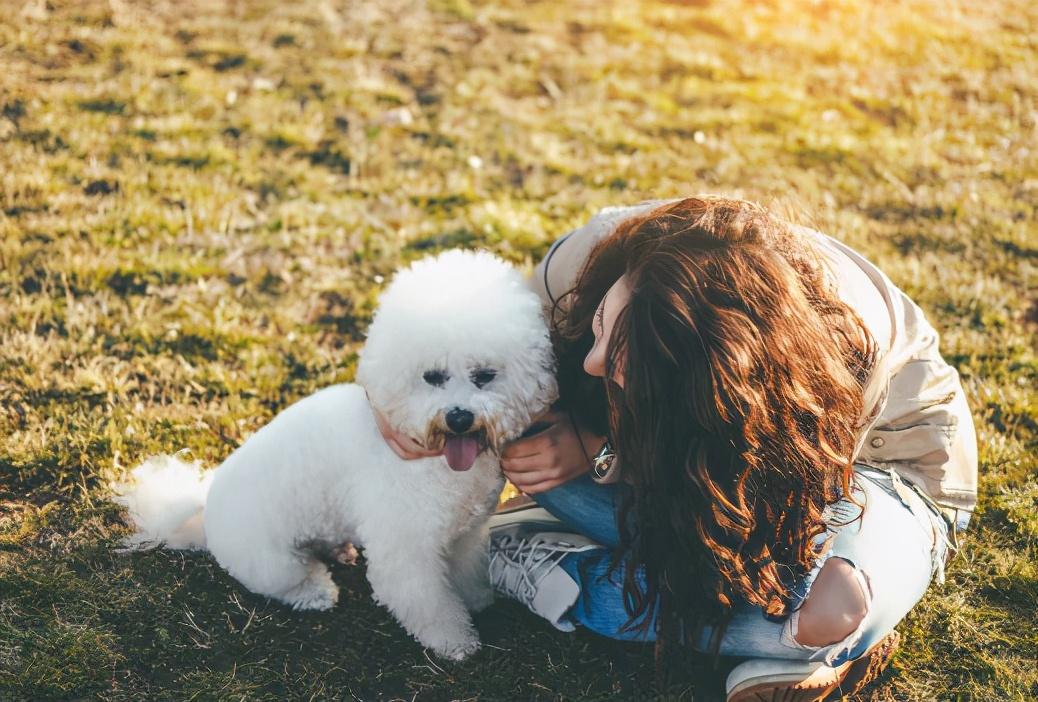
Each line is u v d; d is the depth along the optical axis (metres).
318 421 2.38
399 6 6.98
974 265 4.33
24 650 2.29
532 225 4.38
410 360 2.15
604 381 2.12
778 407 1.94
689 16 7.39
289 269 3.99
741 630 2.18
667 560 2.14
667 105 5.84
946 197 4.93
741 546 2.06
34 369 3.26
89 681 2.24
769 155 5.33
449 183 4.70
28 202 4.18
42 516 2.72
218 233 4.16
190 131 4.97
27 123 4.84
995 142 5.68
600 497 2.38
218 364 3.39
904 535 2.18
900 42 7.17
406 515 2.32
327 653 2.43
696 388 1.89
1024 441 3.22
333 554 2.75
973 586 2.65
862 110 6.12
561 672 2.40
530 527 2.57
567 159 5.09
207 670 2.33
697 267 1.90
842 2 7.88
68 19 6.08
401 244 4.20
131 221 4.13
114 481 2.85
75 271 3.77
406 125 5.28
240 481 2.41
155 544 2.63
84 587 2.49
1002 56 6.96
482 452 2.23
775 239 2.03
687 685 2.37
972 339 3.76
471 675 2.39
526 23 6.93
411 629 2.45
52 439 2.97
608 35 6.88
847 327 2.07
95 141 4.76
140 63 5.61
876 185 5.08
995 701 2.31
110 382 3.24
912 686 2.36
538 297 2.31
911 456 2.33
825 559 2.08
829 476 2.06
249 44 6.08
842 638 2.08
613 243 2.23
